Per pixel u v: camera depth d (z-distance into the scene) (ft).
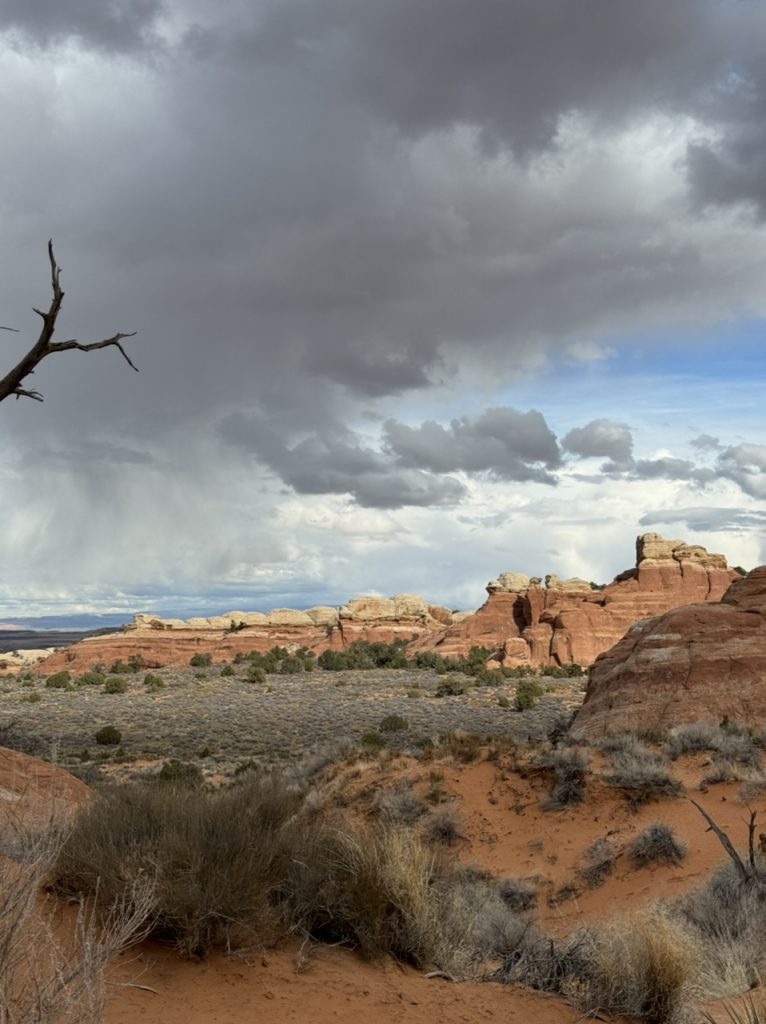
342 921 20.72
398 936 20.98
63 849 19.47
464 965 21.43
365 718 223.71
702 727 77.61
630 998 19.65
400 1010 17.44
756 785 57.98
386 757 74.79
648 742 81.00
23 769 34.12
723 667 117.70
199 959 17.63
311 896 20.98
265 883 20.53
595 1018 18.99
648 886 46.39
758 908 30.40
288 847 22.25
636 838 51.31
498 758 68.74
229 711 249.34
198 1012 15.58
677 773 66.28
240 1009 16.01
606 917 39.93
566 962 21.48
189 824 21.25
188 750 171.32
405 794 63.87
